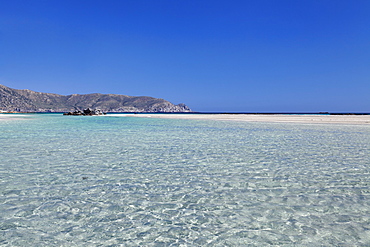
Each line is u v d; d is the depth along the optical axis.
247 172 8.57
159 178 7.84
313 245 4.03
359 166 9.43
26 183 7.26
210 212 5.33
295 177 7.95
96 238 4.25
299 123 38.06
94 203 5.79
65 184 7.20
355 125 32.84
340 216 5.11
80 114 112.50
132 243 4.09
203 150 13.03
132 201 5.93
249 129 26.95
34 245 4.02
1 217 5.02
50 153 12.04
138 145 14.77
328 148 13.63
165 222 4.86
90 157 11.11
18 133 21.97
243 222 4.86
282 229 4.57
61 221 4.87
